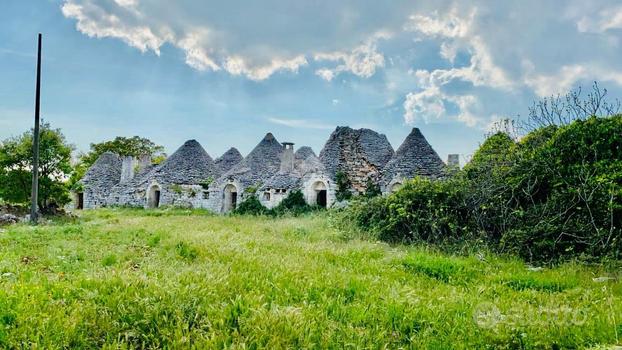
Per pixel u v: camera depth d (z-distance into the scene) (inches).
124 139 2245.3
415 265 317.4
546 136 528.1
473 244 427.5
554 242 385.1
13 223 741.9
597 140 443.5
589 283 278.5
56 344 152.8
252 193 1078.4
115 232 470.6
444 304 215.0
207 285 208.1
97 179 1510.8
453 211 502.9
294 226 610.2
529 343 170.9
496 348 169.8
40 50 784.9
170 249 347.9
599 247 367.9
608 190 396.5
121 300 183.0
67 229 495.5
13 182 922.1
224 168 1369.3
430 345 171.0
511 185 471.5
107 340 157.5
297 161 1197.7
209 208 1180.5
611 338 171.5
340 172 1001.5
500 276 291.1
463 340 176.4
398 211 521.0
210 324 168.4
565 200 420.5
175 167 1295.5
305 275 254.7
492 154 562.9
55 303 184.1
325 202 1049.5
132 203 1322.6
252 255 312.8
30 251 348.8
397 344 173.9
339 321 188.5
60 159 954.7
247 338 160.4
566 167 450.0
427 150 992.2
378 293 225.3
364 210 587.2
